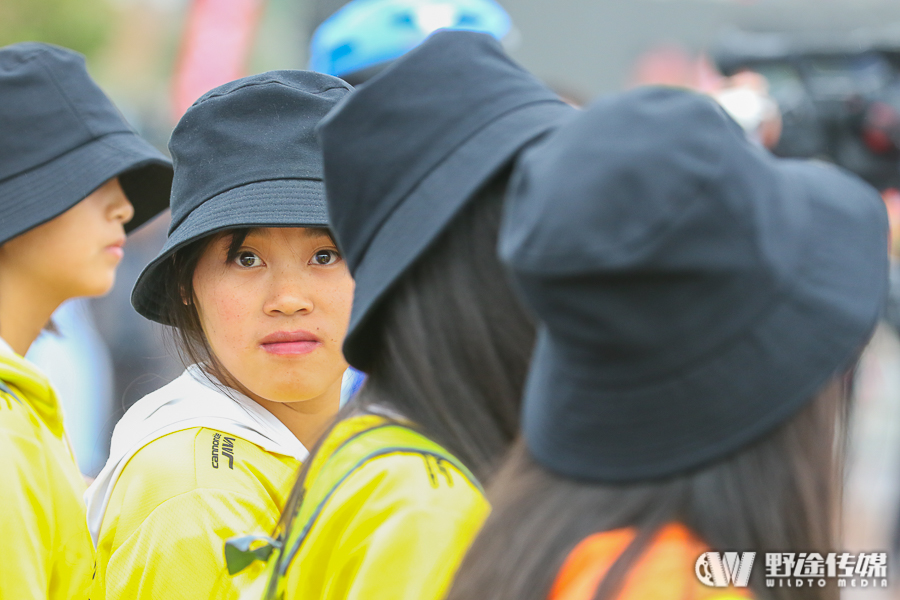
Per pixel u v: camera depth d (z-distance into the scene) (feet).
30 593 16.34
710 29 93.61
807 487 9.96
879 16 89.10
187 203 17.40
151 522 15.97
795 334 9.52
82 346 51.03
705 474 9.77
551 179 9.50
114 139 20.88
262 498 16.65
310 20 100.12
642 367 9.50
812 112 40.50
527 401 10.86
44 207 19.42
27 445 17.20
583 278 9.25
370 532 12.17
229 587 15.43
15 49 20.62
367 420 13.26
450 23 33.71
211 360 18.17
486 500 12.48
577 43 94.58
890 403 45.09
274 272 16.97
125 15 114.42
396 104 12.63
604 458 9.89
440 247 12.73
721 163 9.18
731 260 9.13
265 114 17.42
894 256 42.22
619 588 9.46
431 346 12.68
